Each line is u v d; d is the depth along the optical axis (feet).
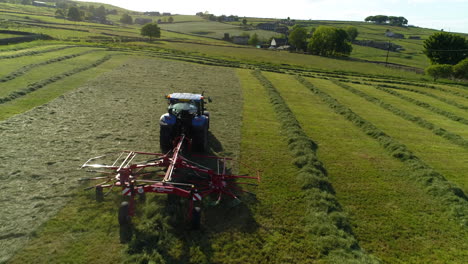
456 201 24.29
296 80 91.20
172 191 17.66
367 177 28.27
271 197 22.71
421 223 21.30
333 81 95.76
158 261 15.40
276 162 29.40
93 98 47.60
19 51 92.68
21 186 21.34
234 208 20.74
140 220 18.51
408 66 213.05
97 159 26.66
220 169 26.61
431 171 29.53
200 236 17.63
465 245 19.20
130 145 30.35
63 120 36.47
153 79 68.13
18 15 297.53
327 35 260.01
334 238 18.26
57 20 312.71
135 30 325.42
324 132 41.63
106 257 15.43
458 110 66.95
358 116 50.31
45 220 17.78
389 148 36.47
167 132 27.73
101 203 19.89
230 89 65.41
